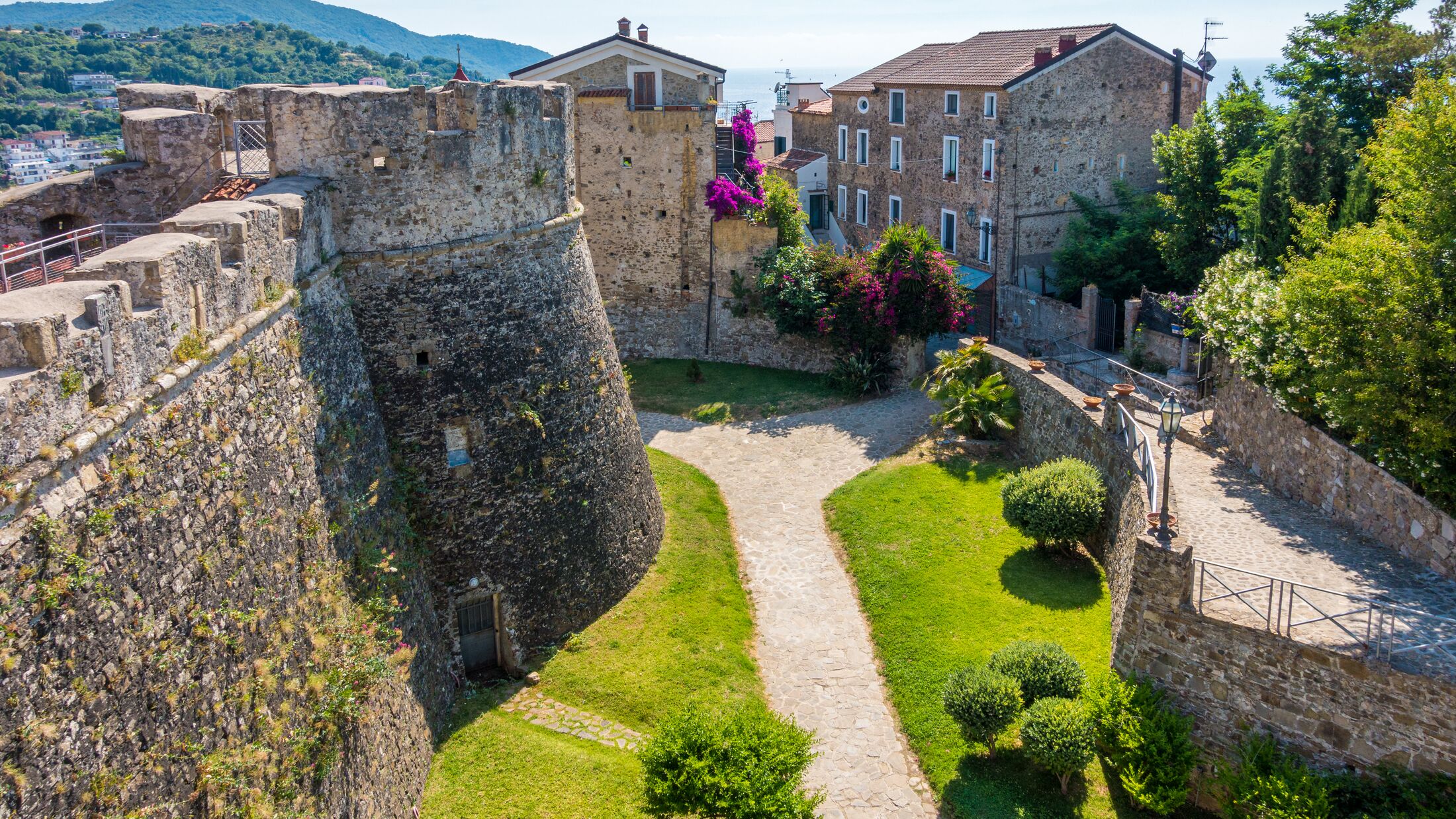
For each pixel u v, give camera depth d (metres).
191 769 8.67
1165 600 14.06
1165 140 31.05
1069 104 33.47
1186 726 13.60
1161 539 14.13
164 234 10.34
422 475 15.68
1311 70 26.69
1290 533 15.92
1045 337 31.53
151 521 8.58
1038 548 20.20
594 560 17.97
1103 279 31.11
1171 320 26.44
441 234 15.66
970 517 21.83
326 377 13.56
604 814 13.41
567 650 17.16
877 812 14.22
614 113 32.53
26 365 7.29
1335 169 22.38
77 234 11.29
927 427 27.14
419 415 15.62
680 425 29.22
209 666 9.23
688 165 32.84
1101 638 16.89
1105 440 20.41
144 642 8.27
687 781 12.51
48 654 7.10
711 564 20.48
